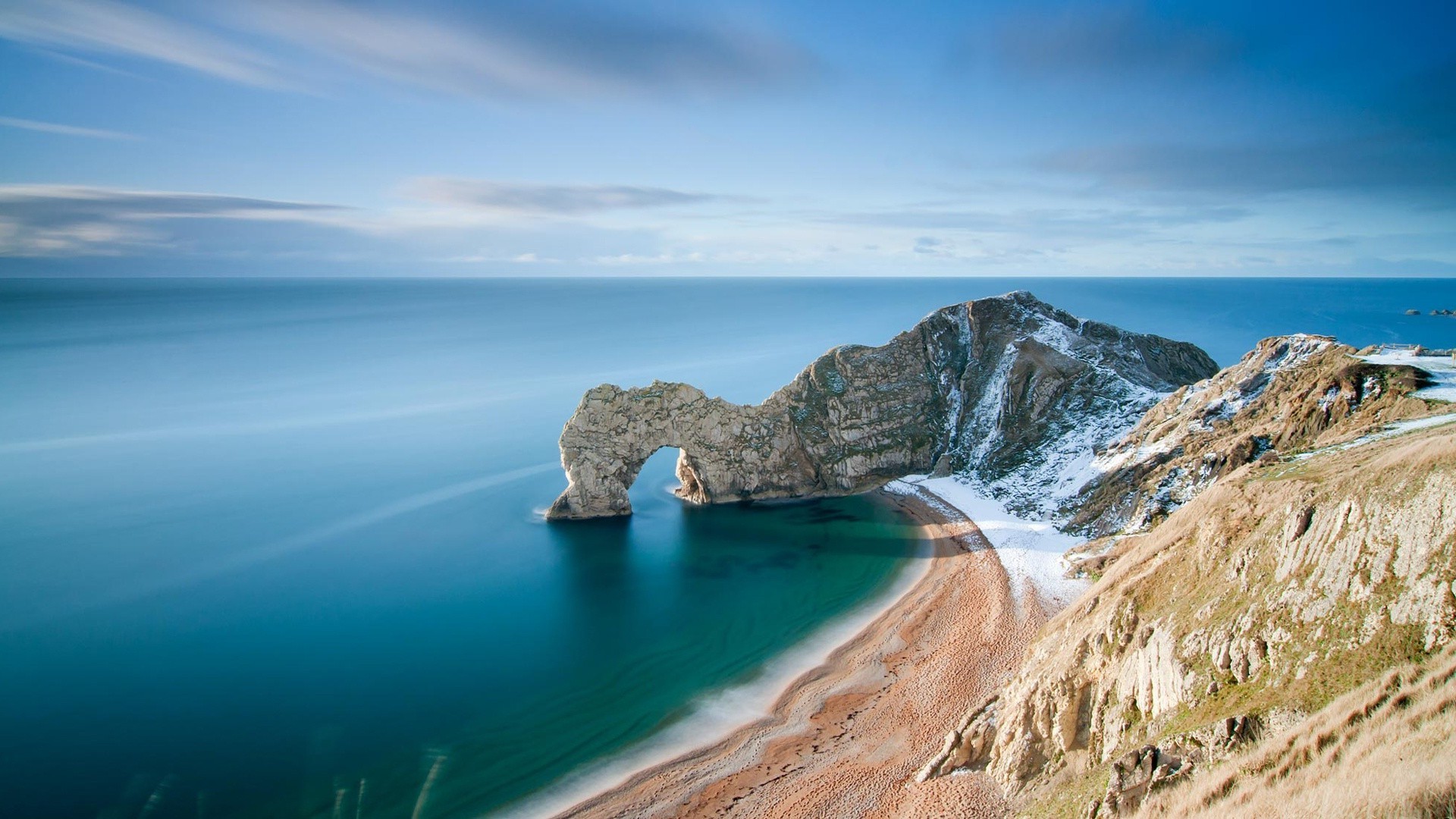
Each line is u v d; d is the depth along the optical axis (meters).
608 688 57.84
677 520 97.44
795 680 58.50
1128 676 37.50
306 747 50.22
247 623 68.50
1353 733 24.22
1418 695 24.25
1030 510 91.44
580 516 97.81
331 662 61.47
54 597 73.88
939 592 72.62
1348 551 32.19
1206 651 34.06
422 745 50.66
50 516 97.81
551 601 73.06
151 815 43.69
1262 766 25.53
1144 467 82.56
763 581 77.56
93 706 55.00
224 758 48.91
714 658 62.16
